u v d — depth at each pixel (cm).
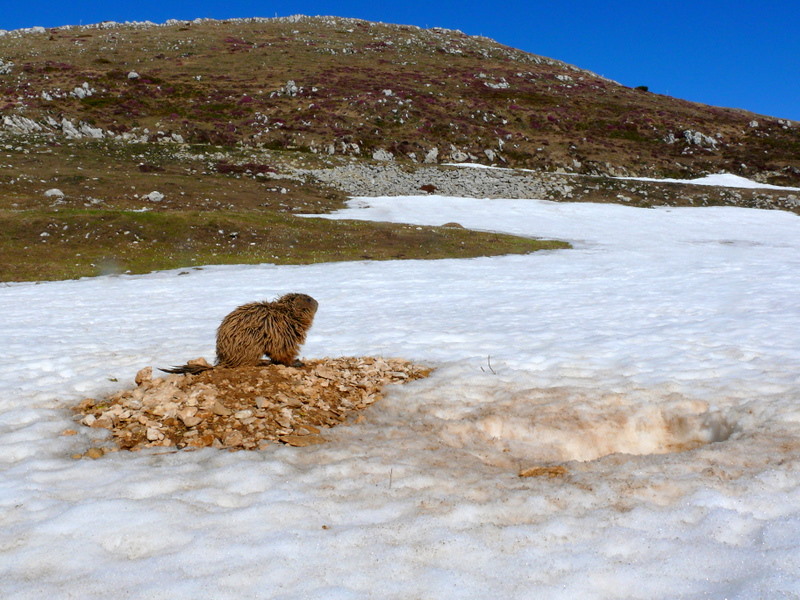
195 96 9450
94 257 3694
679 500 551
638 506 544
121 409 854
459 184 7312
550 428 799
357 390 975
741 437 709
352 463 673
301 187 6800
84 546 494
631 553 470
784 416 745
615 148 9069
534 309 1900
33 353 1323
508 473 658
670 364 1063
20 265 3450
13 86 8806
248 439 759
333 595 420
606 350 1210
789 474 582
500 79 11494
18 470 661
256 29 14762
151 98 9188
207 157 7319
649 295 2112
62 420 830
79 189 5597
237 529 520
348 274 3266
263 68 11138
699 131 9656
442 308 2017
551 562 459
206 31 14162
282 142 8312
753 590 404
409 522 524
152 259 3734
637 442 804
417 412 882
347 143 8369
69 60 10512
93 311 2197
